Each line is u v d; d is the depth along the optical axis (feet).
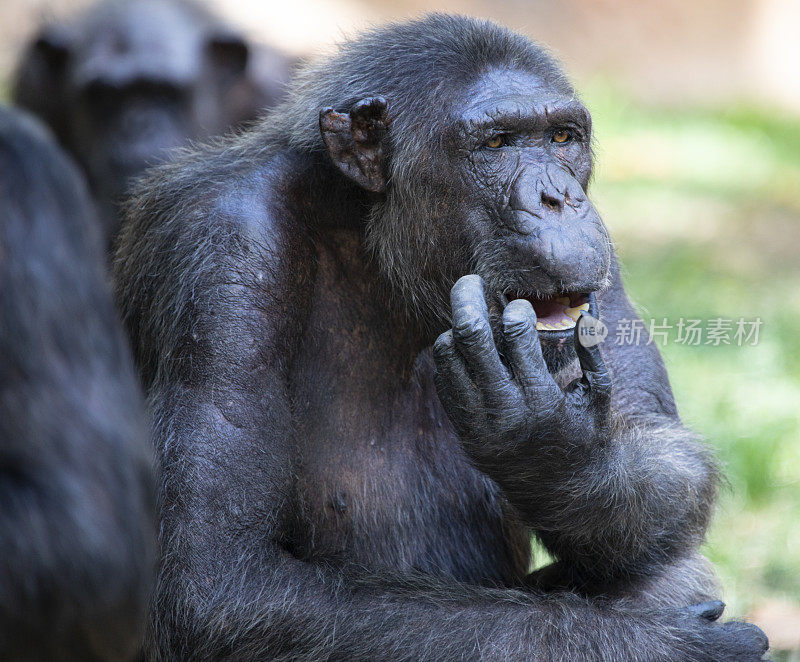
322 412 45.14
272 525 40.96
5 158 26.11
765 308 105.91
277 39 116.98
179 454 40.32
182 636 39.34
